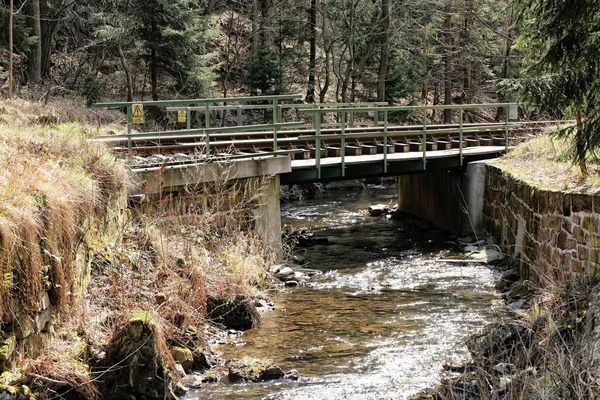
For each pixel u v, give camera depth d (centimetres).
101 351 745
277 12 3191
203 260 1117
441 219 1873
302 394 756
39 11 2480
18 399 602
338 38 3139
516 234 1363
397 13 3356
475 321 1016
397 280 1298
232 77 3275
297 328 999
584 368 566
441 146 1861
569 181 1168
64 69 2778
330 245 1667
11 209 650
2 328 628
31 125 1247
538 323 767
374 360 859
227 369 839
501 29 3716
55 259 717
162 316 856
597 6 1023
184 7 2517
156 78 2736
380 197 2606
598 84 1050
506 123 1884
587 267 974
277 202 1417
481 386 580
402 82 3366
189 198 1265
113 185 1005
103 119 2078
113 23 2506
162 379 720
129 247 1016
